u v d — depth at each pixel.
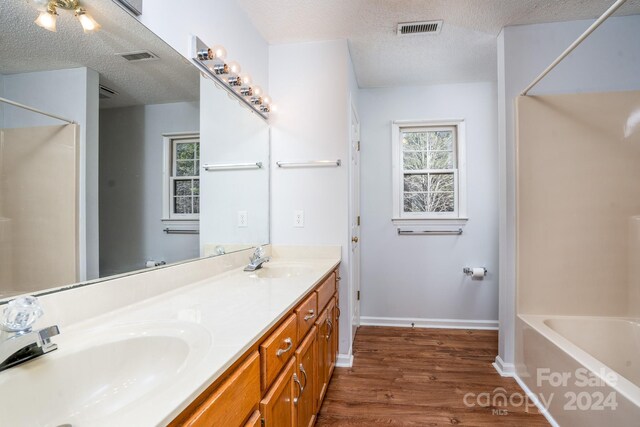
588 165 2.05
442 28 2.15
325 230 2.25
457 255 3.02
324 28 2.13
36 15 0.79
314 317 1.46
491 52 2.46
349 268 2.25
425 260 3.06
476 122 3.00
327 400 1.81
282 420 1.01
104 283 0.96
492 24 2.11
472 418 1.65
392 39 2.27
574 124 2.05
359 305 3.10
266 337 0.93
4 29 0.72
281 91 2.31
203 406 0.60
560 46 2.10
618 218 2.03
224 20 1.74
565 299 2.05
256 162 2.12
